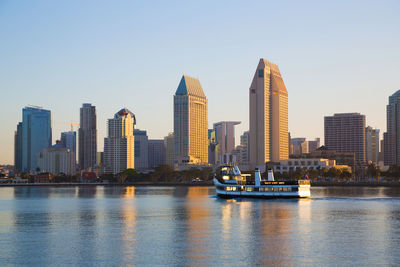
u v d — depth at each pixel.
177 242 127.31
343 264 103.06
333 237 133.12
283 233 140.25
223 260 107.00
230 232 142.75
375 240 128.62
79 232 145.25
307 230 145.50
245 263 104.44
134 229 150.50
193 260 107.19
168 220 172.38
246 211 196.62
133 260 107.69
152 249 118.56
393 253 112.81
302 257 109.25
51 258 109.88
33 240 131.62
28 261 107.38
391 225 154.88
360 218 172.12
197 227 153.50
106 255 112.44
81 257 110.69
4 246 123.31
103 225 160.62
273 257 109.38
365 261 105.44
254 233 140.50
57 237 136.38
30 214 199.62
